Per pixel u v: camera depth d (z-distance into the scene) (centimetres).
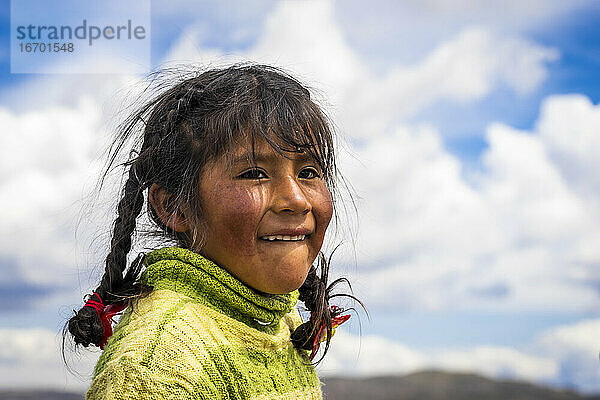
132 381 125
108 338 146
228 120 143
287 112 147
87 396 131
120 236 154
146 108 167
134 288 149
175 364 129
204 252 146
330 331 179
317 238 149
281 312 156
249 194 141
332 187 190
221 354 137
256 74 156
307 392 160
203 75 157
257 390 140
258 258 142
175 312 137
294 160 146
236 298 144
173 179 148
